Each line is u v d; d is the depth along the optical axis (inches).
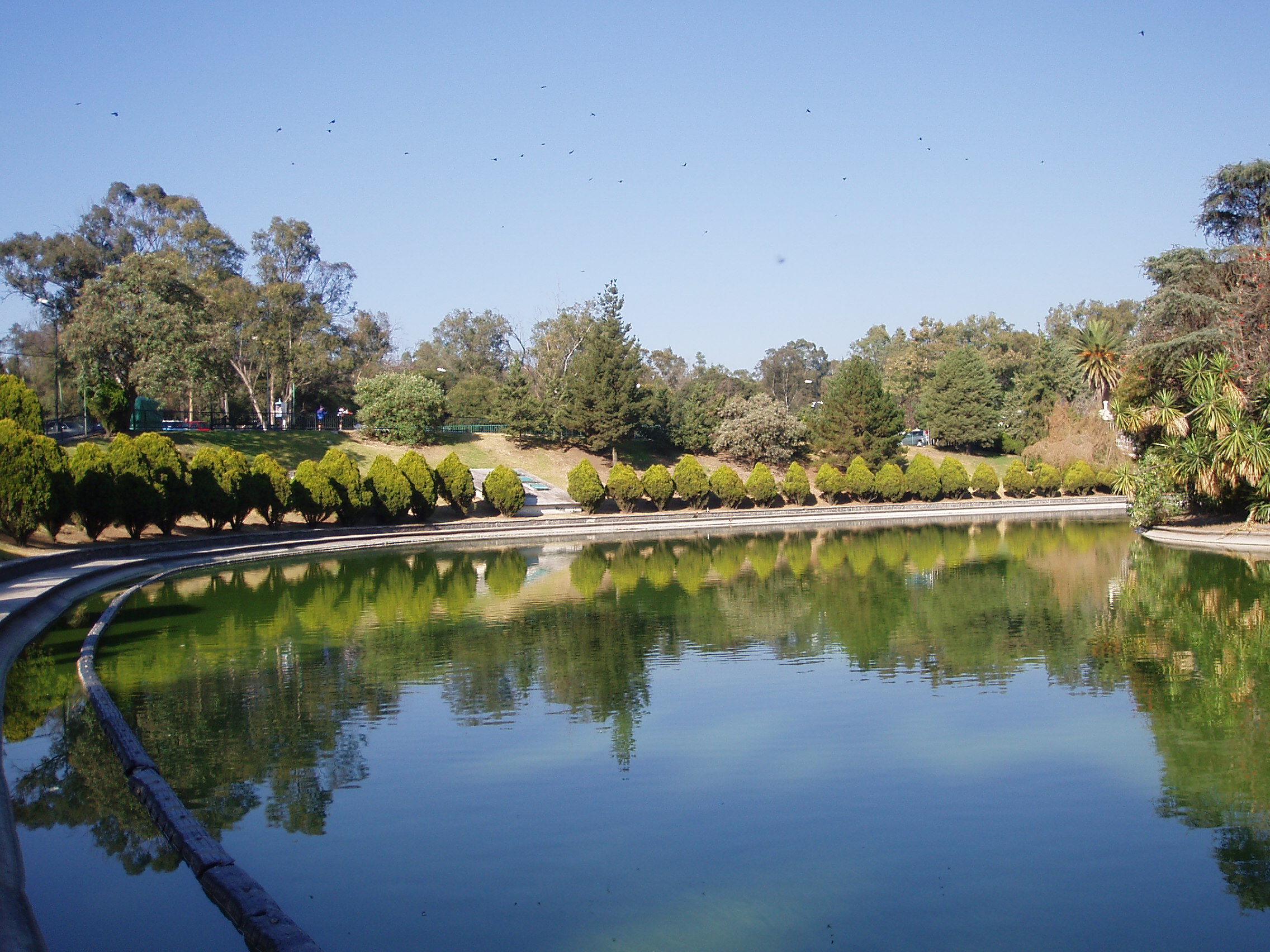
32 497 820.0
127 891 243.8
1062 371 2586.1
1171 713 407.2
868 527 1560.0
